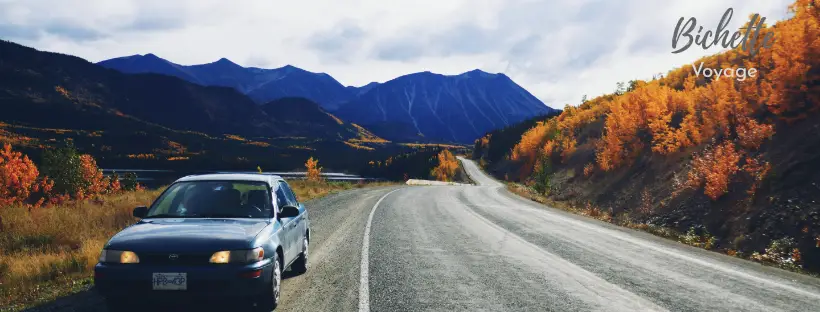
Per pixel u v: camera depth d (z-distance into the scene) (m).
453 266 7.35
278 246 5.24
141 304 5.02
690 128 21.14
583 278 6.69
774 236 10.06
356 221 13.33
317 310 4.90
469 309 5.03
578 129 51.75
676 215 14.52
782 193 11.34
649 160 23.53
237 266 4.48
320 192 26.56
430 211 16.89
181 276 4.38
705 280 6.72
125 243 4.56
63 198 16.55
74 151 31.94
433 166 141.62
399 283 6.15
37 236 9.65
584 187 29.77
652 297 5.71
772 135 14.64
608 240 10.68
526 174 74.56
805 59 15.09
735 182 13.43
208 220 5.33
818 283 6.72
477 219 14.60
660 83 37.16
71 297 5.43
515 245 9.64
